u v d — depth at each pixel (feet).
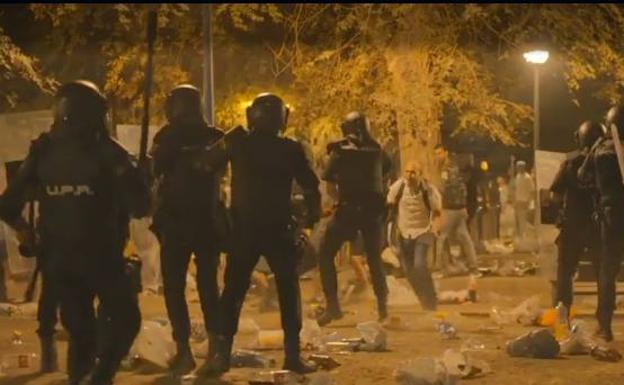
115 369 36.81
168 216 42.78
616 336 53.47
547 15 96.53
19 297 70.38
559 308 52.47
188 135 42.80
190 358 43.37
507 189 123.44
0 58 85.05
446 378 41.14
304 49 100.73
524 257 103.55
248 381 41.55
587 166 51.31
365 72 99.40
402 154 95.76
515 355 47.50
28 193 36.68
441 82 96.89
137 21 97.04
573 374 43.55
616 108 50.37
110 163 35.68
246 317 61.11
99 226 35.78
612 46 98.27
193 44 102.01
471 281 69.87
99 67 103.96
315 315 60.64
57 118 36.14
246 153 42.06
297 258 42.91
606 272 51.08
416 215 64.64
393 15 95.71
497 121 101.04
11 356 47.57
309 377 42.11
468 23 97.76
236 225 42.19
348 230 57.52
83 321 36.68
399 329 56.59
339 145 57.36
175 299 43.21
